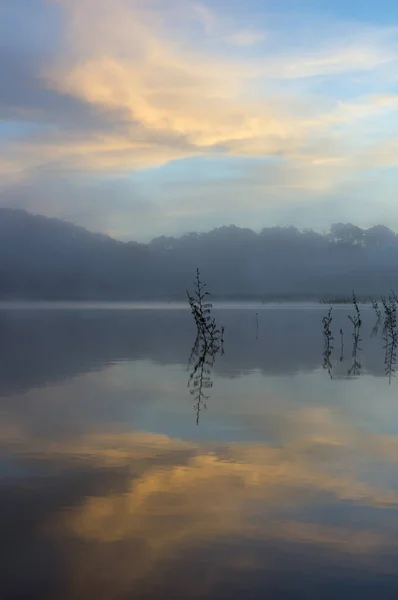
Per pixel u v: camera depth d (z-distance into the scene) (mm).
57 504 10820
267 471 12836
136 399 22047
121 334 59625
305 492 11438
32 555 8727
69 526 9797
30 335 57156
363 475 12508
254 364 33688
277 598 7570
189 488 11711
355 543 9141
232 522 9945
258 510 10492
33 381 26688
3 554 8766
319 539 9281
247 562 8523
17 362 34156
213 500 11000
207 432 16578
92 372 29953
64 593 7691
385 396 22688
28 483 12039
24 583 7938
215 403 21188
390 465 13234
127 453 14391
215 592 7715
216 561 8547
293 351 41719
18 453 14383
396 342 49500
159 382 26547
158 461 13648
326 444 15156
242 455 14172
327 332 49594
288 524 9883
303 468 13039
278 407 20391
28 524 9875
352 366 32781
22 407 20391
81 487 11781
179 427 17250
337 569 8320
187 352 40812
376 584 7914
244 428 17094
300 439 15719
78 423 17812
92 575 8156
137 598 7582
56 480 12234
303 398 22250
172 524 9867
